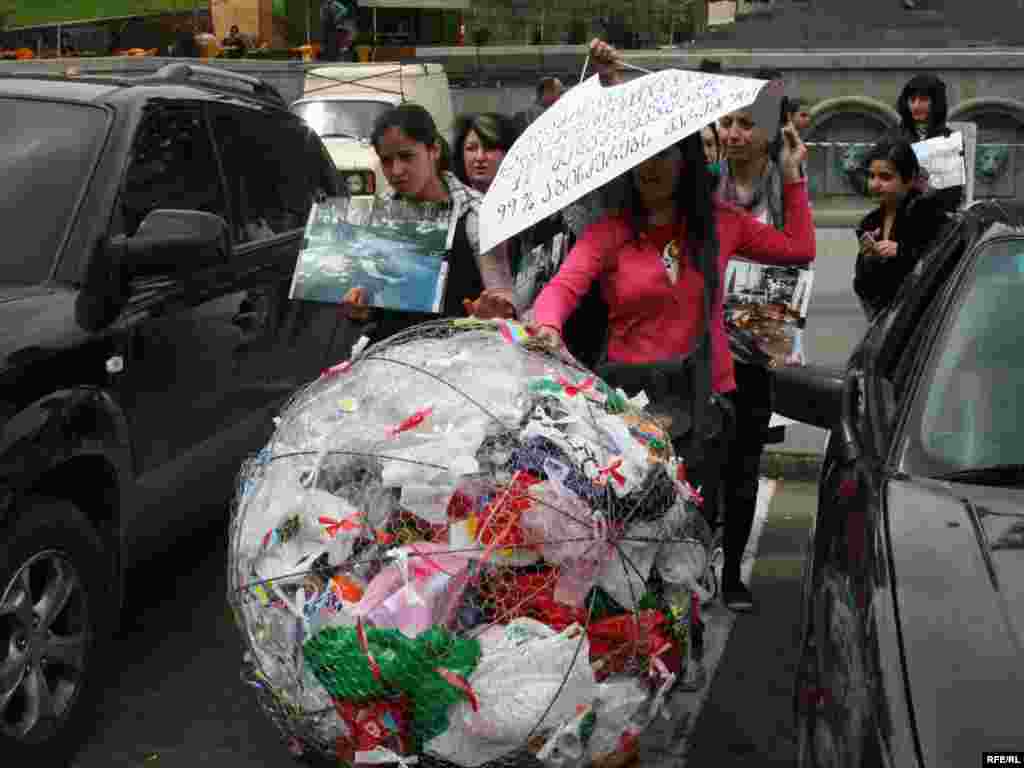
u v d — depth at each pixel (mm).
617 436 3195
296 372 5762
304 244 4734
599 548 3000
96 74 5477
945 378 3422
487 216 3924
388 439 3143
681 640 3258
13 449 3635
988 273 3732
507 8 26812
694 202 3924
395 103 15320
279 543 3139
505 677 2846
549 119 4047
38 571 3848
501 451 3082
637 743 3227
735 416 4773
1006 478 3098
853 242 15375
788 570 5738
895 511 2982
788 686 4621
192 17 22797
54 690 3947
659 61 22203
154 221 4430
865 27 25000
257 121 6148
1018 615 2553
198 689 4562
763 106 4645
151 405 4477
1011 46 23812
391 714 2889
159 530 4676
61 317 4059
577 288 3953
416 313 4777
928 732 2279
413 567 2947
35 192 4492
